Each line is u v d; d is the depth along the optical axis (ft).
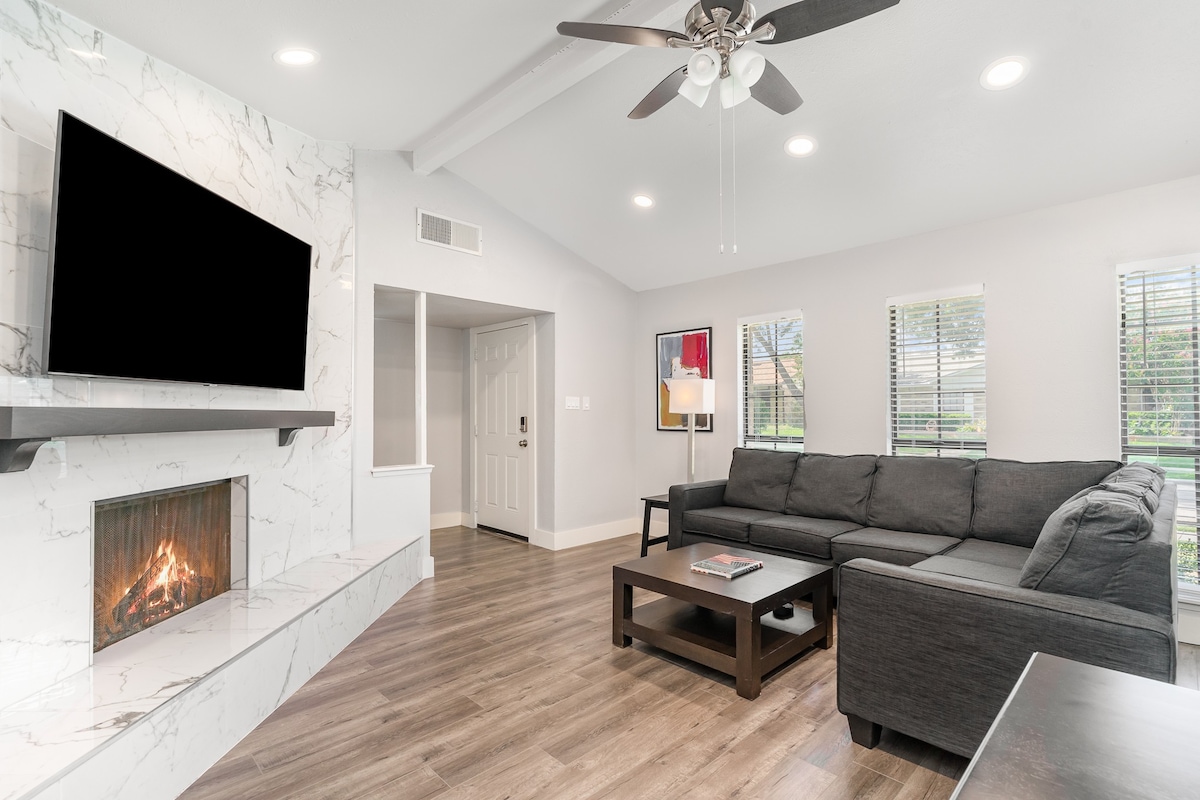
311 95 9.24
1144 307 10.10
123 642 6.98
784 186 11.83
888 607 6.17
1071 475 9.78
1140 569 5.14
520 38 8.32
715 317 16.51
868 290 13.46
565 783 5.88
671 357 17.48
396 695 7.68
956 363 12.19
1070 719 2.26
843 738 6.68
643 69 9.35
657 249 15.53
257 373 8.84
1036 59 7.98
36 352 6.05
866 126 9.80
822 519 12.24
